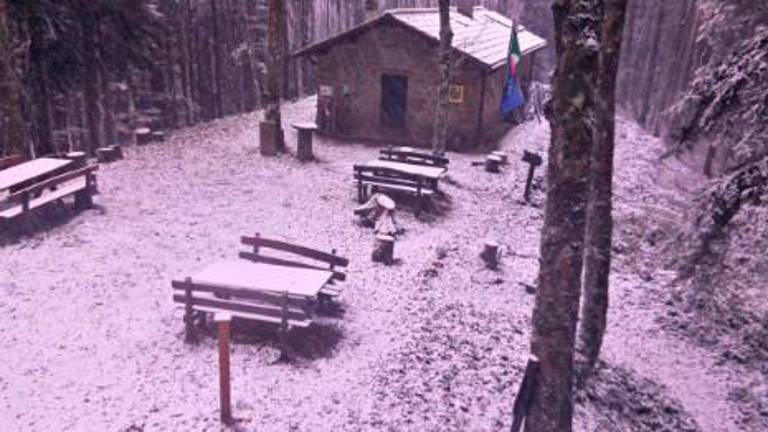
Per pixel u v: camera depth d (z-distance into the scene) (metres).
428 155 17.61
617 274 15.32
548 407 6.93
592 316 9.51
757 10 18.58
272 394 7.81
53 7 18.88
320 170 19.05
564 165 6.37
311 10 48.44
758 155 10.01
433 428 7.57
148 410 7.31
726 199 10.55
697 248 11.88
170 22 32.84
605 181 8.91
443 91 18.62
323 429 7.25
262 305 8.88
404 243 13.94
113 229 13.03
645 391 10.26
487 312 11.27
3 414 7.07
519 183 19.72
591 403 9.25
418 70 23.25
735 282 13.45
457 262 13.29
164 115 34.03
